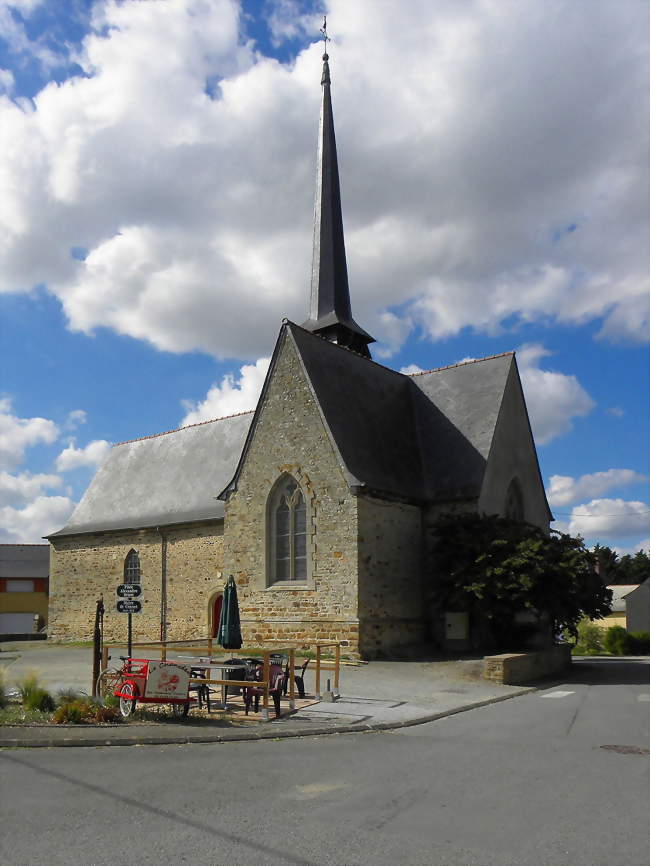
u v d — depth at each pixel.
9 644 35.12
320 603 23.92
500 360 30.23
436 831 7.03
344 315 36.31
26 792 8.46
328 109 38.59
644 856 6.36
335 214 37.38
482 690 17.89
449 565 24.17
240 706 14.77
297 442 25.36
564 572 22.45
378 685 18.25
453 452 28.00
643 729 12.76
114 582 34.81
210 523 31.23
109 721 12.83
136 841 6.78
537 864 6.20
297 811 7.69
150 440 39.91
